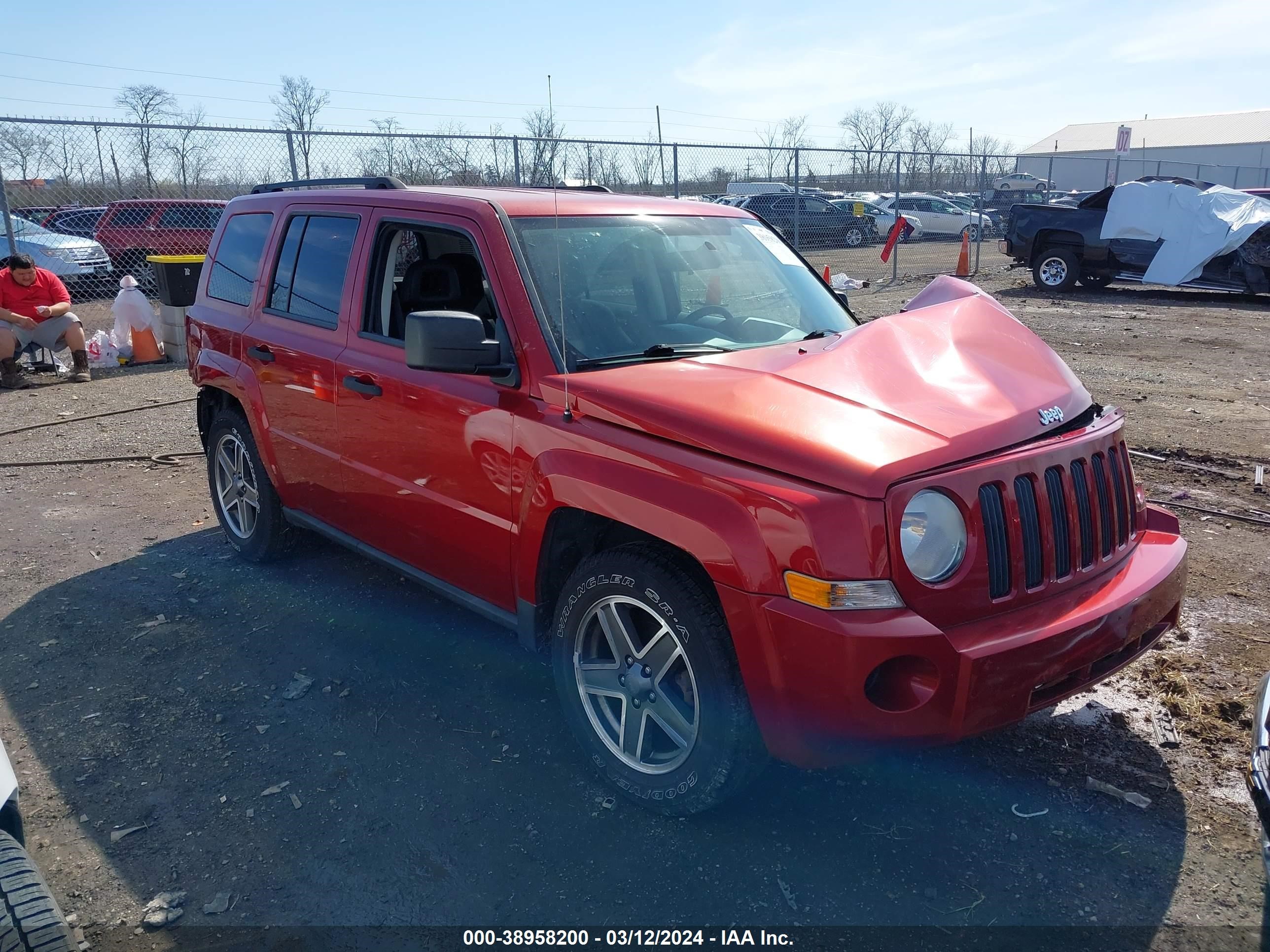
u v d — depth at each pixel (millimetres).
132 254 15188
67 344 10250
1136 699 3729
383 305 4035
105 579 5062
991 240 30562
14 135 10680
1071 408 3150
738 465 2729
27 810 3172
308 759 3441
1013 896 2721
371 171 12094
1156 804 3111
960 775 3285
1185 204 15305
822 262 22609
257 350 4691
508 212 3621
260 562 5191
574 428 3100
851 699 2533
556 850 2949
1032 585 2818
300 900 2758
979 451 2742
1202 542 5301
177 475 6953
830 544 2529
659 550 2955
